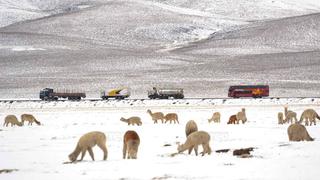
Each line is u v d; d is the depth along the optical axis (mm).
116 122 137000
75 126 124438
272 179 44000
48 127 122500
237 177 45500
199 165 53562
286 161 54438
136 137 61312
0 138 93688
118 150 72500
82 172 50719
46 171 52000
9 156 66062
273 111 183500
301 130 75750
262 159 56812
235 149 67812
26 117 129500
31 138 93312
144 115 168000
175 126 121188
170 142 82812
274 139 82938
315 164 51656
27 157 65000
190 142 62406
